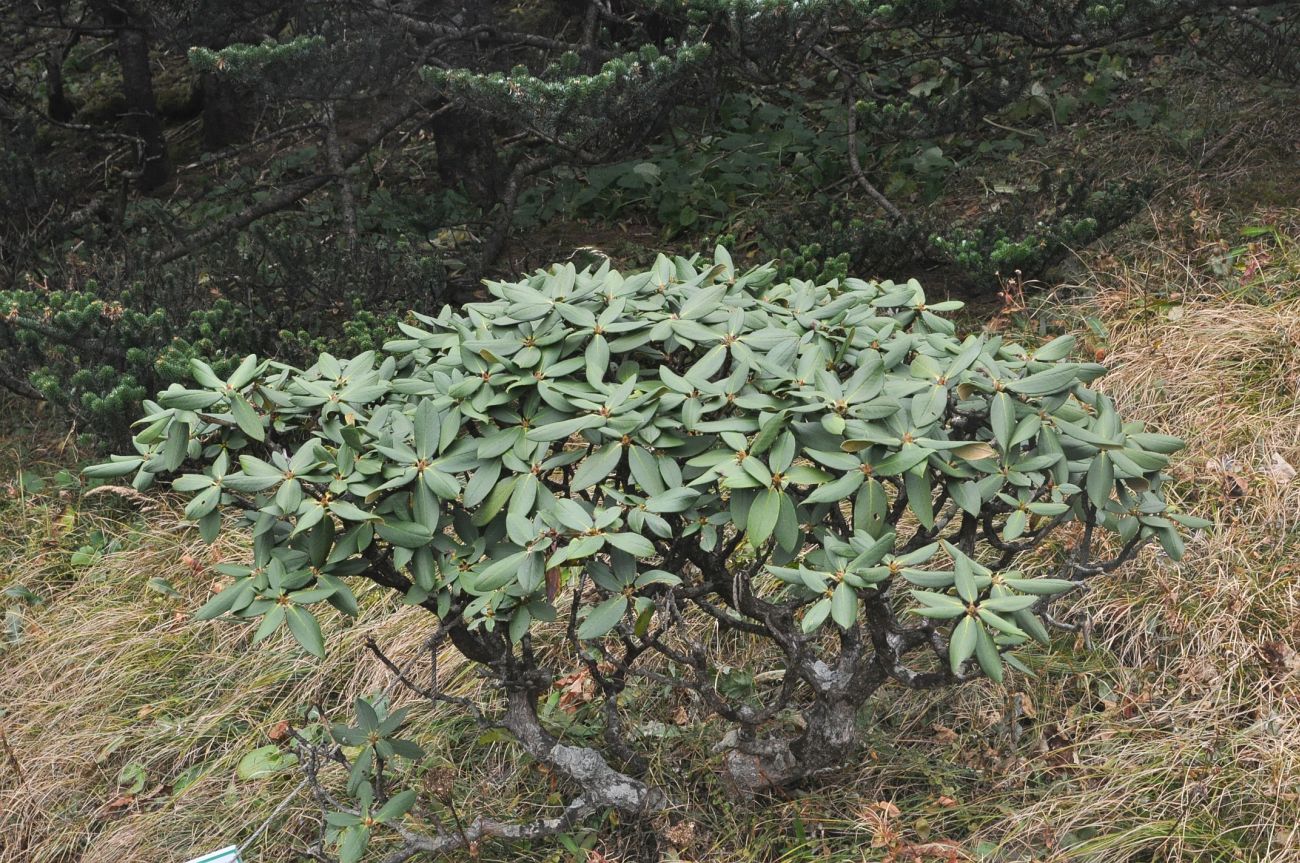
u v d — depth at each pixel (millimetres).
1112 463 2246
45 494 4867
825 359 2264
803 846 2688
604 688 2539
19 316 4566
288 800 2988
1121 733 2848
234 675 3658
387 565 2379
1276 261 4734
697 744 2969
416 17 6016
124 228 7141
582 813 2689
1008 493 2348
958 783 2842
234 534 4297
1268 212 5145
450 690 3287
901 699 3084
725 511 2191
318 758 3131
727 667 3152
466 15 6180
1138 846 2531
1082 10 4855
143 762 3371
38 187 6215
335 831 2754
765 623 2426
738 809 2797
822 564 2135
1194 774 2672
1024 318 4836
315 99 5422
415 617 3617
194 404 2156
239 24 5980
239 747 3336
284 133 6949
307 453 2176
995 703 3012
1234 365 4102
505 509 2268
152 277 5414
